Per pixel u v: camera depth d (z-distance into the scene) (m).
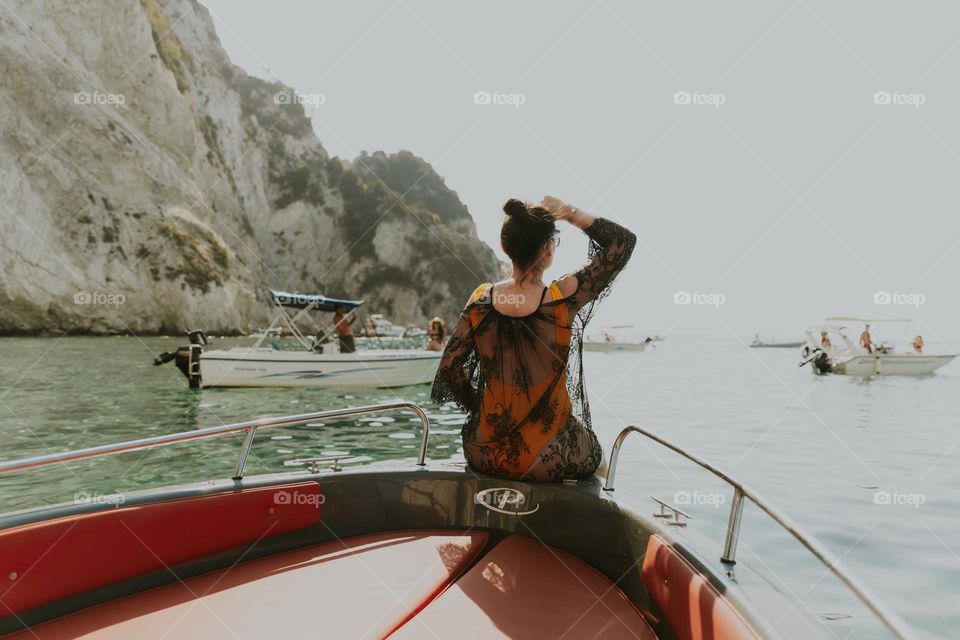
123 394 11.41
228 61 68.50
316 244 74.81
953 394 14.15
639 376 18.73
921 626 2.95
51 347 24.03
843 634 2.81
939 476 6.02
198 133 57.19
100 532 1.57
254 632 1.45
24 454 6.61
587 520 1.86
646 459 6.51
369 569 1.81
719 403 11.94
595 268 1.81
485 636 1.43
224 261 47.47
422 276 84.00
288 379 12.74
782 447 7.49
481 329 1.89
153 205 43.97
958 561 3.80
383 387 13.49
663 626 1.49
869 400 12.88
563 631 1.47
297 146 75.69
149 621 1.50
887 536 4.25
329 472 2.08
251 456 6.63
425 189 99.94
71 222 37.97
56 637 1.41
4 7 37.97
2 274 33.53
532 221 1.76
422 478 2.11
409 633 1.44
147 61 47.47
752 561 3.74
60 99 39.75
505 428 1.93
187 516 1.73
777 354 37.25
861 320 20.84
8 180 35.28
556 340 1.84
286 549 1.94
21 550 1.44
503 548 1.92
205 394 11.82
